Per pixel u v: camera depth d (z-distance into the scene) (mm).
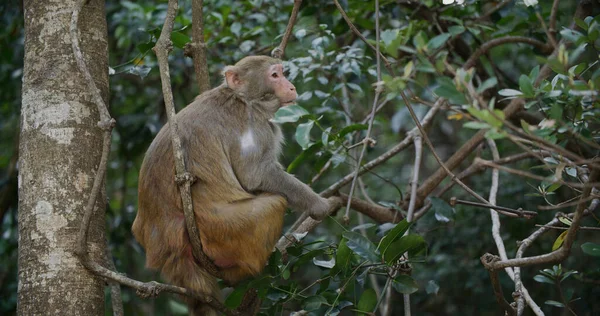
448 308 11555
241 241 6195
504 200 10422
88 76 5453
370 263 6344
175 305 10805
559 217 6266
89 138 6090
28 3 6375
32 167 5941
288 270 6449
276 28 10453
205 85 7199
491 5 11219
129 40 10852
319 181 12188
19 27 11312
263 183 6754
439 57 5430
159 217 6195
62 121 6020
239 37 10078
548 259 5371
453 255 10914
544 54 9289
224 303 6133
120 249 11352
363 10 9891
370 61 10008
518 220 10156
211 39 10461
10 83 11227
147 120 11008
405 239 6023
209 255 6176
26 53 6285
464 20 9836
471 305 11211
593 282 8094
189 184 5637
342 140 7598
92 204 5367
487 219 10609
